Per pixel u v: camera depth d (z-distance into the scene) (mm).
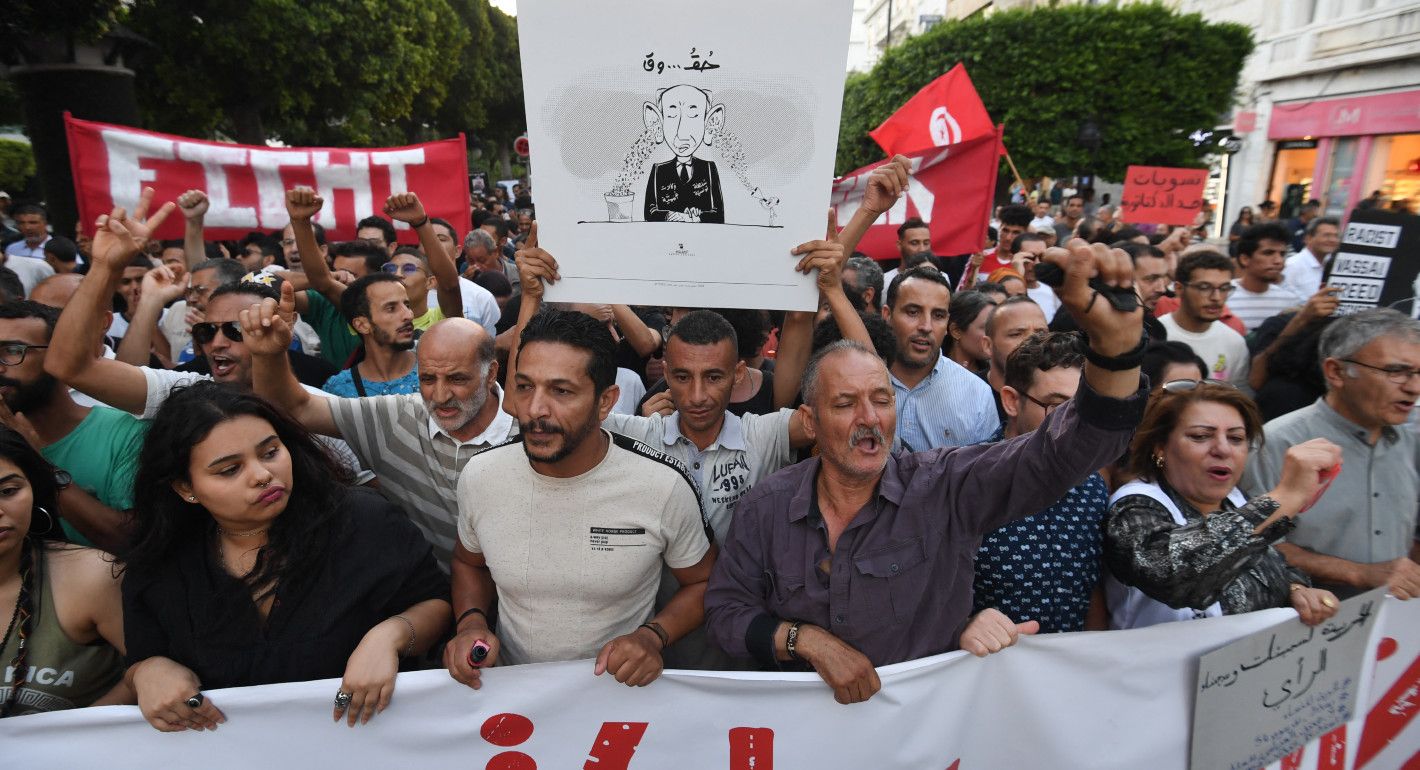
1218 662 1920
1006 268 6188
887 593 1736
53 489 1805
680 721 1834
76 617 1777
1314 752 2129
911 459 1850
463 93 31234
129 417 2346
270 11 13297
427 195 5570
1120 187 20516
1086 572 2008
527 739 1826
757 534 1848
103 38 10039
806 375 1797
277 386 2217
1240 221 13398
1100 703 1910
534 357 1687
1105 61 15562
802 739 1830
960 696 1834
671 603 1917
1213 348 4059
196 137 14977
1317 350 3162
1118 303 1385
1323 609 1984
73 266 6352
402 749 1791
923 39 17438
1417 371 2164
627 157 1908
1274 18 15695
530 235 2131
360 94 16234
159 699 1646
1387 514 2354
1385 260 3475
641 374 4117
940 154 5156
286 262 6293
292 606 1726
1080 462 1532
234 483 1610
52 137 10070
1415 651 2176
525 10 1843
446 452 2400
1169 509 1988
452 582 2068
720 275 1963
